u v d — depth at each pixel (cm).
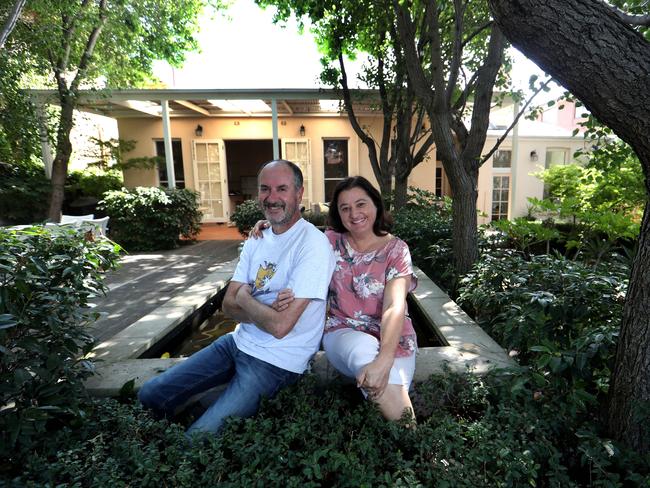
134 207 692
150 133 944
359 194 174
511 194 814
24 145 618
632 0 224
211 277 407
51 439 144
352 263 180
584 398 151
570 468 141
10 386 139
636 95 115
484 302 264
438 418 149
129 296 390
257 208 727
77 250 181
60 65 631
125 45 709
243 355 171
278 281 174
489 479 123
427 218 523
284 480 123
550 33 116
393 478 124
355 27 586
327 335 179
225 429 144
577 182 670
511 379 167
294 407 156
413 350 170
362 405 152
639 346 135
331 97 718
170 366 203
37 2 532
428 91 370
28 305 155
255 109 896
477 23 492
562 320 199
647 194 135
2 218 734
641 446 136
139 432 146
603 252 388
